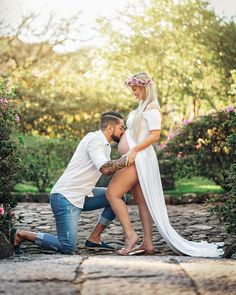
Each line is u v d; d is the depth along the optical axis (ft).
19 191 35.50
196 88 48.65
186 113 50.19
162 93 49.19
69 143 37.45
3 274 11.40
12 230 16.10
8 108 17.76
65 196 16.26
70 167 16.60
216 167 32.19
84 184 16.42
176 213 26.50
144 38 49.47
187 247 16.33
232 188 17.57
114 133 16.97
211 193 32.24
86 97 43.21
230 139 19.67
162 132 48.44
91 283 10.84
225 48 47.78
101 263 12.48
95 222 23.27
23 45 50.11
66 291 10.44
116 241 18.95
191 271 11.72
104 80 46.96
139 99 17.20
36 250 17.02
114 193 16.63
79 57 49.75
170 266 12.17
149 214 16.88
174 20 49.11
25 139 38.65
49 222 23.34
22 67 48.52
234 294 10.34
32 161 35.35
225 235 20.15
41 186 35.65
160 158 34.88
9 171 17.29
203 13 48.42
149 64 49.57
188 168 33.30
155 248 17.80
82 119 42.93
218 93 48.14
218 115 31.58
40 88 44.96
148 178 16.47
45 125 43.04
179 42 49.14
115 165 16.08
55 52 50.06
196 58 48.73
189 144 32.58
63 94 43.88
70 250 16.21
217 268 12.01
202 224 22.77
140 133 16.78
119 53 49.67
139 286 10.68
